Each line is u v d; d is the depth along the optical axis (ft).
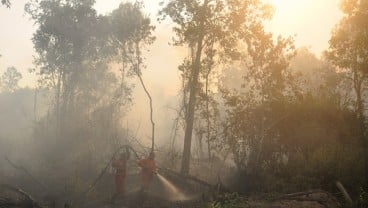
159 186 57.88
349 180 55.93
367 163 60.03
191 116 81.00
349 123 71.61
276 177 61.46
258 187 58.49
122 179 51.19
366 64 82.12
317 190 51.60
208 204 47.11
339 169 56.95
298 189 54.65
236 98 70.28
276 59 71.97
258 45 72.18
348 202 48.52
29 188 58.85
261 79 71.87
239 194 55.67
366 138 68.49
